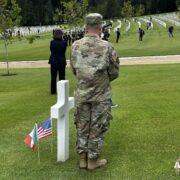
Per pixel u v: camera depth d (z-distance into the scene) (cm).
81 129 548
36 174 553
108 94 539
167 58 2562
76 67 538
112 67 541
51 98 1162
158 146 654
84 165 562
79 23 4391
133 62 2428
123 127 771
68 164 582
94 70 527
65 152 591
